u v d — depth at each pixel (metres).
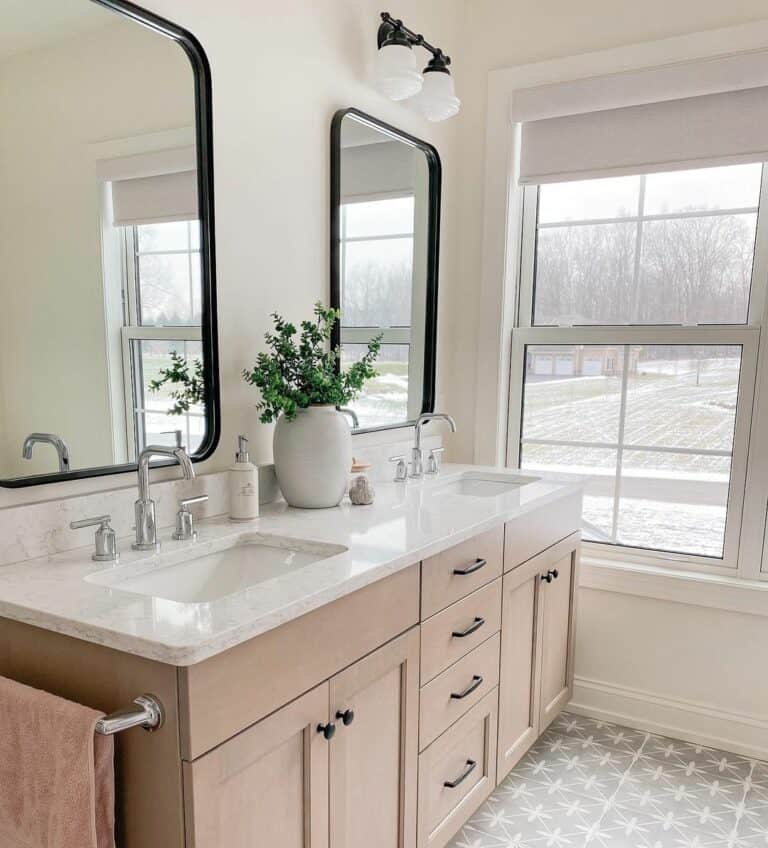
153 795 1.00
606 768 2.24
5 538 1.25
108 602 1.08
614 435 2.56
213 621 1.00
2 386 1.24
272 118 1.79
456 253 2.69
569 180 2.44
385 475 2.30
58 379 1.33
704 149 2.23
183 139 1.54
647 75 2.26
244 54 1.69
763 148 2.15
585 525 2.65
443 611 1.58
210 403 1.66
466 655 1.71
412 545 1.43
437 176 2.50
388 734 1.43
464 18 2.60
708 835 1.91
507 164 2.54
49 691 1.09
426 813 1.59
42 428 1.31
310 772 1.19
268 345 1.82
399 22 1.98
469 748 1.78
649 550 2.52
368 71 2.14
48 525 1.31
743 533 2.35
